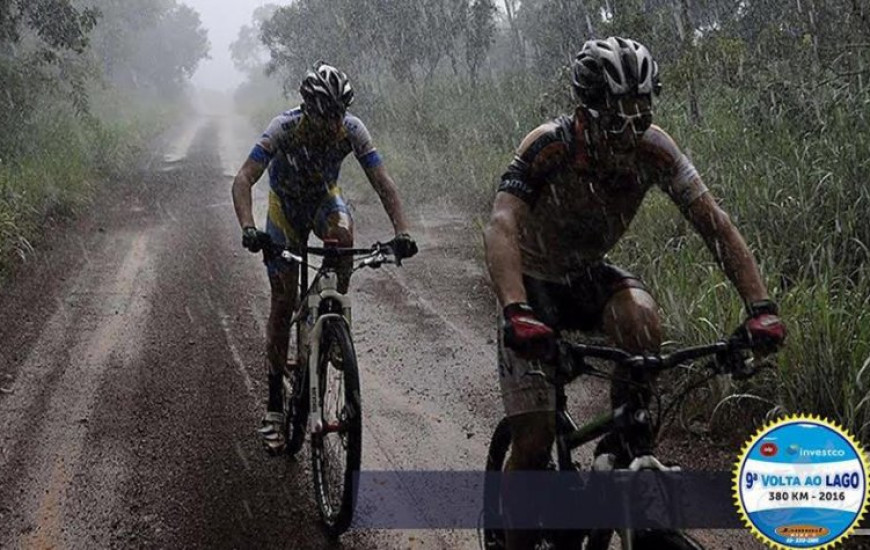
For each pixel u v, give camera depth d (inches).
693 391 175.9
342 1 868.6
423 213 426.3
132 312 270.2
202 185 567.8
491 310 265.9
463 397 199.3
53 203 424.2
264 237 144.5
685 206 98.0
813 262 195.5
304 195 162.1
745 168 265.4
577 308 107.3
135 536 142.4
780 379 162.7
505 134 549.3
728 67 348.2
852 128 249.6
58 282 306.5
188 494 155.4
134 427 184.4
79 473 164.1
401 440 177.9
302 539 139.9
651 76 87.6
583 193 98.3
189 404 196.4
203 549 138.1
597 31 508.7
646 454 85.3
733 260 94.0
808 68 324.5
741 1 454.3
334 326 141.1
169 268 329.1
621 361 85.9
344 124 157.3
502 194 99.1
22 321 259.9
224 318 263.1
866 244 209.9
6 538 142.9
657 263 237.5
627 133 88.6
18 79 559.5
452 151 550.9
